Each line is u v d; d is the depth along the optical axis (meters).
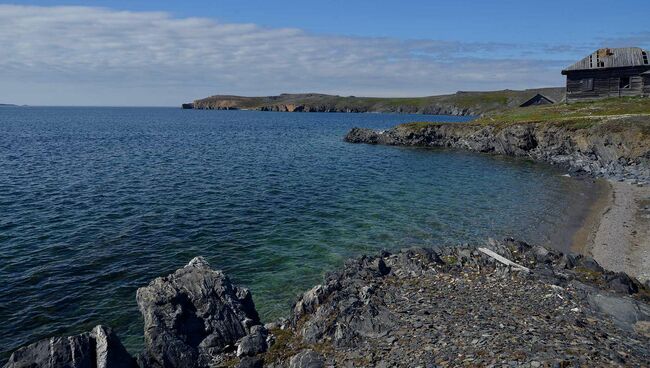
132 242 29.16
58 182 47.41
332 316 17.09
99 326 14.82
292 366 14.40
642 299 19.08
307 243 29.92
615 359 12.60
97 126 156.62
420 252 24.72
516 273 21.80
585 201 41.72
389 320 16.53
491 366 12.35
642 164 55.78
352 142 101.94
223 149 84.31
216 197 42.03
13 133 117.75
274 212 37.22
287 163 65.81
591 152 64.31
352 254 27.97
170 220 34.12
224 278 19.03
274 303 21.50
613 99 83.31
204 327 16.95
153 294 17.30
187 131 135.88
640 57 82.31
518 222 34.91
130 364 14.67
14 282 22.72
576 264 23.64
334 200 41.97
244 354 15.90
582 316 16.39
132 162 64.00
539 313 16.62
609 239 30.12
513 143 77.44
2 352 16.95
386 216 36.56
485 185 50.22
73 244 28.41
